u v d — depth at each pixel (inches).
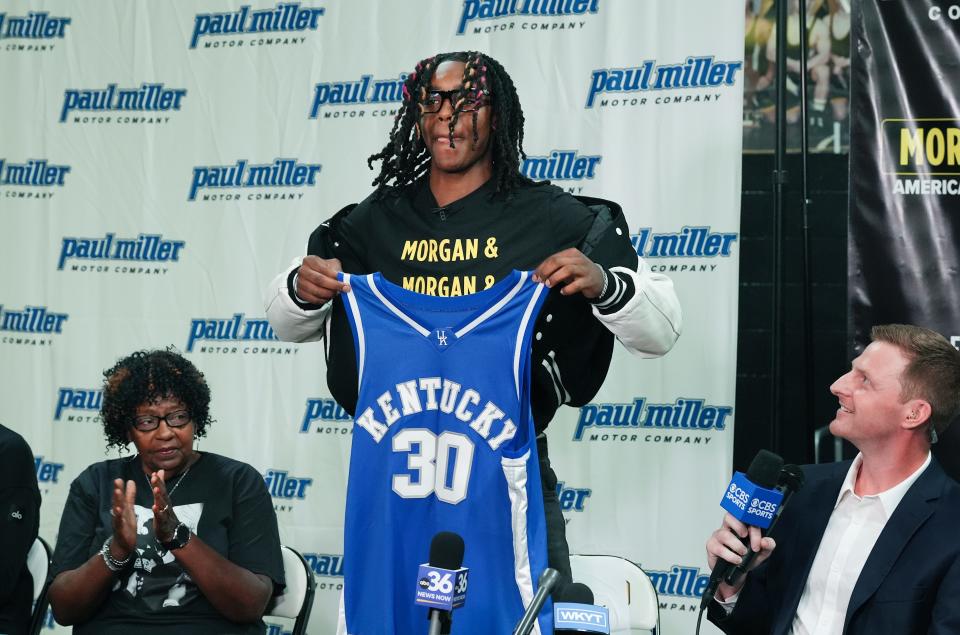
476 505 90.8
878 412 92.8
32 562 128.2
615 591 115.6
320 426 152.2
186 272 156.9
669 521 140.6
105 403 120.3
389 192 102.8
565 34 145.1
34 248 161.6
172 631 113.5
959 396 93.0
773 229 137.8
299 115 154.1
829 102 148.0
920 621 88.6
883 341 94.7
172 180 158.1
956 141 131.0
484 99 97.2
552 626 87.9
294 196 153.9
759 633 100.5
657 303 94.3
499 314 91.7
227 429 154.2
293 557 124.6
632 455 142.2
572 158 144.2
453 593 68.1
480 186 99.5
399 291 94.0
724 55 139.9
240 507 119.6
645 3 142.5
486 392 91.1
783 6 134.6
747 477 91.1
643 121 142.2
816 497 99.0
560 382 98.0
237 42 156.6
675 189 140.8
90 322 159.3
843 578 93.4
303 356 153.0
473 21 148.5
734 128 139.3
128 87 159.9
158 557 114.5
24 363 161.0
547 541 94.8
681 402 140.6
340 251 103.0
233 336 154.9
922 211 131.6
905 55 132.3
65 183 161.0
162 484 106.7
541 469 97.5
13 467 123.6
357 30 152.6
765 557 92.5
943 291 130.7
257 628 118.0
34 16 163.0
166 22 159.2
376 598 91.7
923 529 90.7
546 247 96.5
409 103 102.0
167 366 119.3
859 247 132.9
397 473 92.2
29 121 162.6
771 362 146.4
